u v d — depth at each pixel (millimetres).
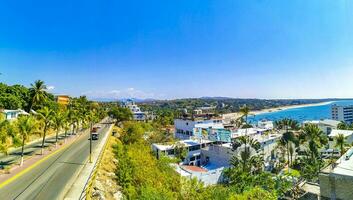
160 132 105062
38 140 67250
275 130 110750
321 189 30734
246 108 139375
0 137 35469
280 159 80188
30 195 25766
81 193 26359
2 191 26781
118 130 95250
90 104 149000
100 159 41188
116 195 30578
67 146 58688
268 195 40969
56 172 34656
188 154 71375
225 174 56156
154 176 41562
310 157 71000
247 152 60531
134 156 48875
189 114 125000
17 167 37344
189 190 40812
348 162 34094
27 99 87188
